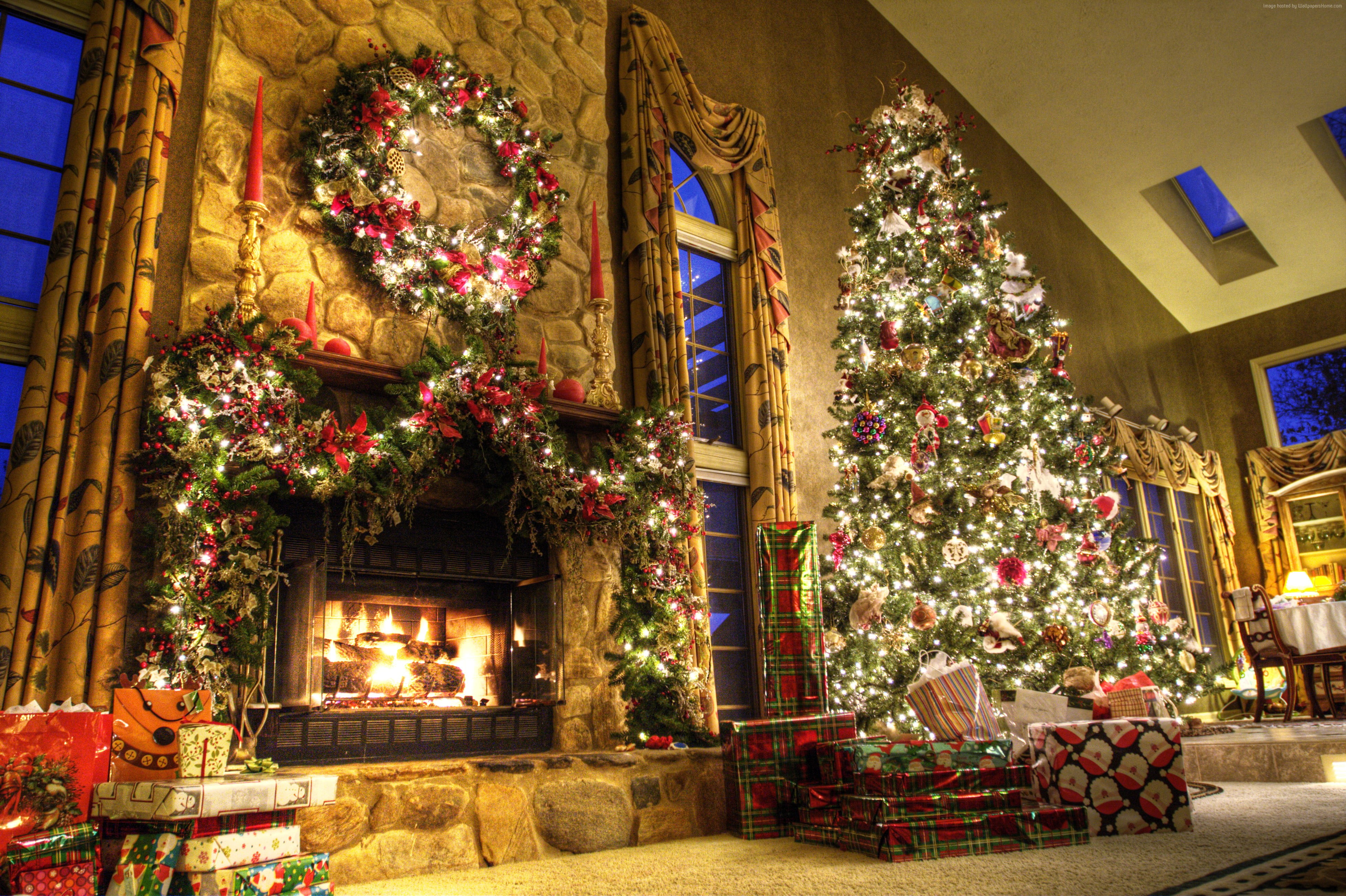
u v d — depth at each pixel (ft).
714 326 21.42
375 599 12.57
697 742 14.21
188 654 10.14
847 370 19.29
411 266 13.64
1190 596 32.96
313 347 11.74
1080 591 17.84
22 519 9.90
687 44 21.98
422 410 12.40
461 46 15.65
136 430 10.84
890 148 19.56
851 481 18.15
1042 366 19.61
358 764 11.10
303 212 13.08
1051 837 9.49
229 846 7.22
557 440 13.84
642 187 18.92
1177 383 36.60
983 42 28.81
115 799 7.41
